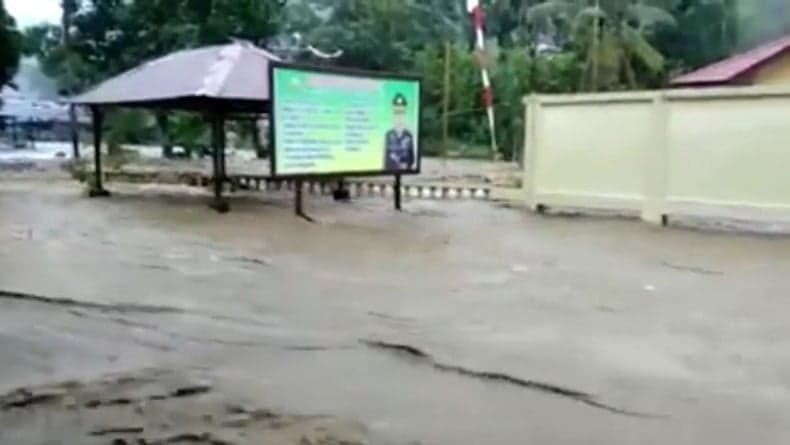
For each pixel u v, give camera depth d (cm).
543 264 658
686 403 322
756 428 295
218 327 442
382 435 285
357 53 2877
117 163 1870
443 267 640
